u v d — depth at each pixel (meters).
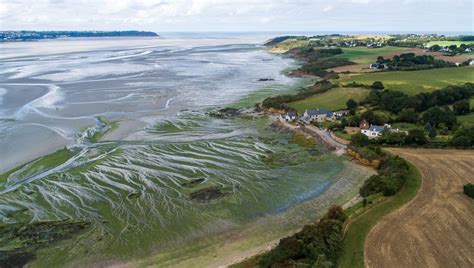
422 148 82.44
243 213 59.75
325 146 86.88
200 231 55.03
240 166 77.12
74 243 52.41
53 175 72.62
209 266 46.78
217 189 67.38
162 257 49.38
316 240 45.88
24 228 55.81
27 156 82.56
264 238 52.88
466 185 61.12
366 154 77.56
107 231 55.12
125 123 106.31
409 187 63.38
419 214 55.00
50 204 62.50
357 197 63.56
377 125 94.69
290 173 73.81
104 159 79.88
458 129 87.50
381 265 44.00
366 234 50.12
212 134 97.19
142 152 83.94
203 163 78.44
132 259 49.22
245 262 46.47
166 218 58.34
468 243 48.22
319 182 69.94
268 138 93.88
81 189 67.38
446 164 73.12
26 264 48.28
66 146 88.25
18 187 68.31
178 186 68.50
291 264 43.00
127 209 60.88
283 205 62.09
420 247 47.34
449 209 56.41
